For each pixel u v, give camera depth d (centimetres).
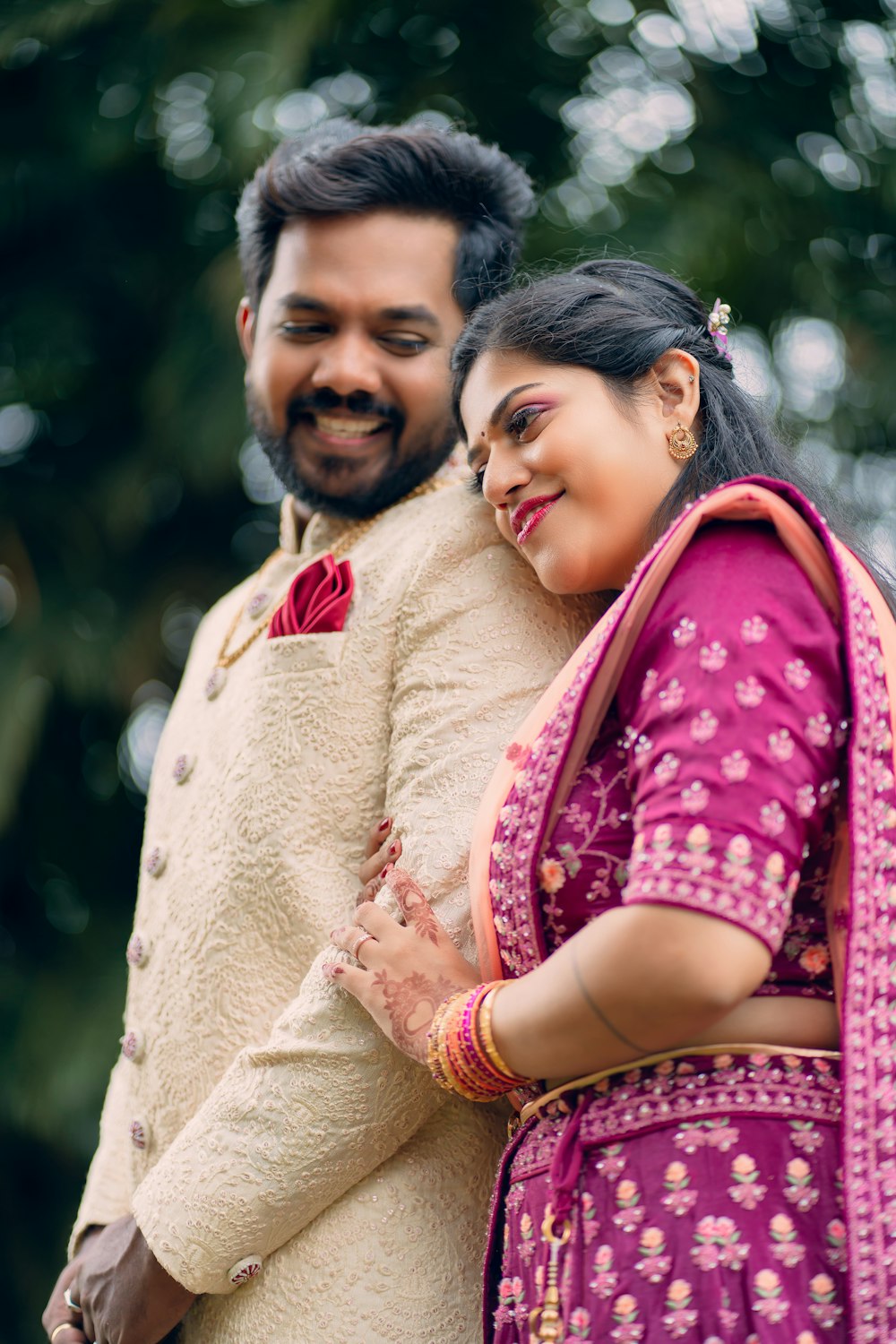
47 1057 474
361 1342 175
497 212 227
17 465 523
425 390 219
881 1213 141
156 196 515
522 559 196
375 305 217
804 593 146
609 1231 146
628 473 170
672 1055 147
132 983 216
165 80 481
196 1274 179
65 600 500
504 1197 165
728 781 137
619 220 460
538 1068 149
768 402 183
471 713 186
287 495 242
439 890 177
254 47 468
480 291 220
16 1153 504
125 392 520
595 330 172
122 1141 216
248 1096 180
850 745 144
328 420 221
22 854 524
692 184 473
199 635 257
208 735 218
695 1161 143
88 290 518
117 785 526
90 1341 200
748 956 135
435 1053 158
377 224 218
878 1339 138
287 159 227
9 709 477
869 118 499
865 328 489
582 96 482
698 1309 139
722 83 493
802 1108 144
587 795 156
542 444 170
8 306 512
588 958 140
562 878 155
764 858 136
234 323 477
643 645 149
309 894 192
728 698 140
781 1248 140
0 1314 498
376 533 219
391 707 197
